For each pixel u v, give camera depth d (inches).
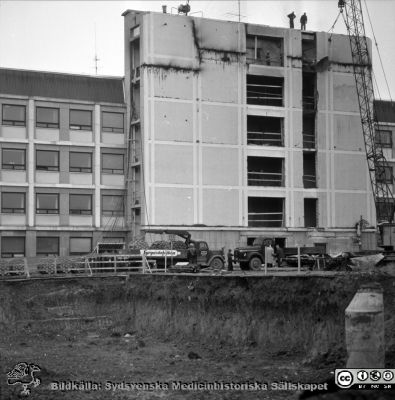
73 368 1099.9
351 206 2866.6
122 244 2423.7
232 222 2659.9
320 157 2837.1
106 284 1834.4
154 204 2556.6
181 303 1508.4
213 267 2193.7
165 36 2628.0
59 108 2650.1
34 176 2593.5
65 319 1717.5
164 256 2095.2
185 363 1145.4
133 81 2699.3
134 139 2701.8
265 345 1209.4
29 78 2652.6
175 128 2613.2
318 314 1131.9
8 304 1721.2
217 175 2655.0
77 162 2659.9
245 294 1309.1
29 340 1473.9
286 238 2731.3
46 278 1823.3
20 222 2566.4
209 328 1374.3
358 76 2915.8
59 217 2615.7
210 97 2669.8
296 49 2817.4
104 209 2682.1
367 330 733.9
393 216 2923.2
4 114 2581.2
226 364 1119.0
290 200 2763.3
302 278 1193.4
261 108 2748.5
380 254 1839.3
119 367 1112.2
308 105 2874.0
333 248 2807.6
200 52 2667.3
